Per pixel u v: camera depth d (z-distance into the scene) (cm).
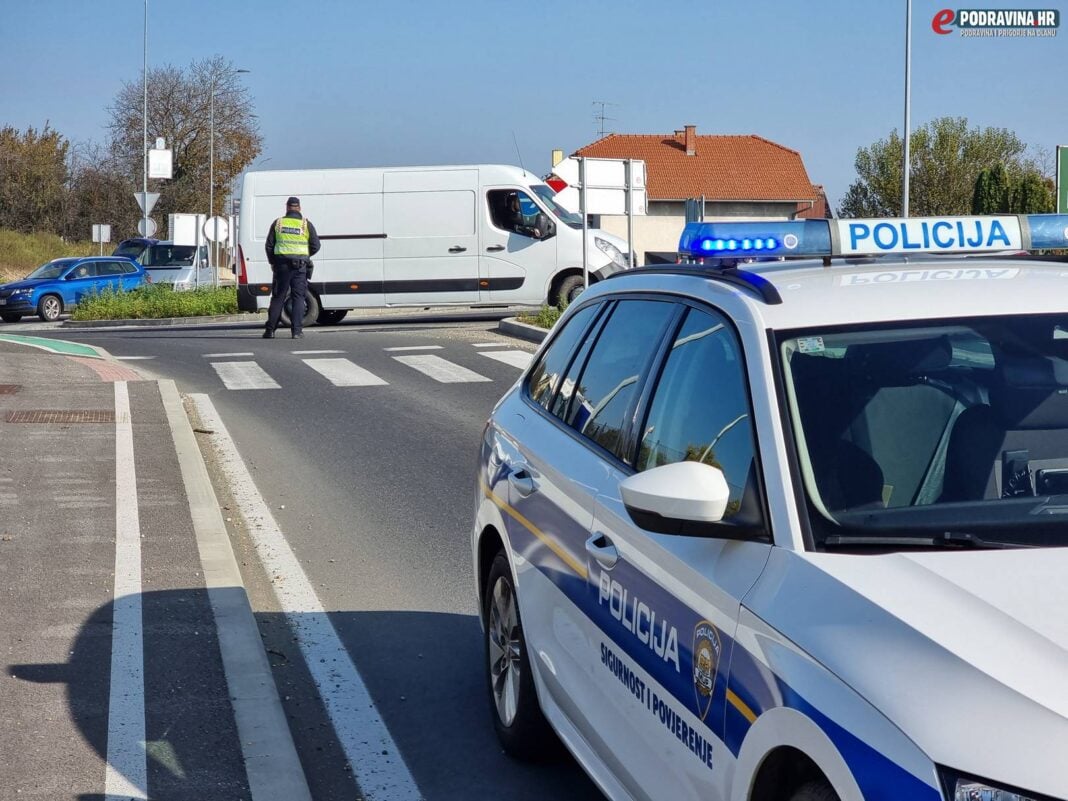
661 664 336
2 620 611
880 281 386
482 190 2405
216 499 891
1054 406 343
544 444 470
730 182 7750
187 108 6994
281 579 752
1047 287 383
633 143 8012
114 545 748
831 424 331
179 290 3428
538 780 479
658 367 405
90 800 428
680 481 312
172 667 550
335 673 594
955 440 333
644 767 347
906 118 3553
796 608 282
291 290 2166
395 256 2419
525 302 2416
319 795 468
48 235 6078
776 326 358
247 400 1470
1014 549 297
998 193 4616
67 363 1622
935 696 244
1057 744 230
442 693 568
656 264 480
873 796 239
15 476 938
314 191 2436
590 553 396
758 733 279
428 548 821
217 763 457
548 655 437
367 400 1459
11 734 480
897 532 306
